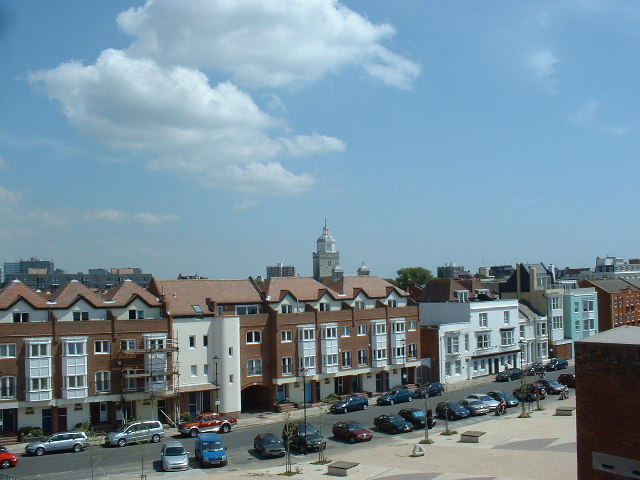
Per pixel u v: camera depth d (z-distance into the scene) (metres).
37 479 44.34
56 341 58.28
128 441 54.88
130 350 61.00
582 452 20.03
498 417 62.81
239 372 67.00
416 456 46.84
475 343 91.75
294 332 71.75
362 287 82.31
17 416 57.03
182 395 64.19
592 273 193.25
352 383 78.06
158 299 65.44
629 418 18.95
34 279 184.00
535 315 105.69
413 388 81.12
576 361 20.27
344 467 42.25
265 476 43.31
